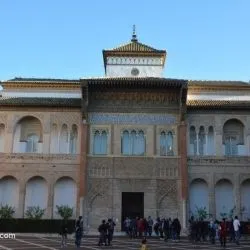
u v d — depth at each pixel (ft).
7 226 138.72
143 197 149.59
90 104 157.28
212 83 173.58
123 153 153.99
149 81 151.84
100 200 148.36
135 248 93.20
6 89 168.35
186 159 151.02
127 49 172.96
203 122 158.30
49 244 102.68
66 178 153.99
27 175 151.23
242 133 160.45
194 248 94.89
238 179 152.15
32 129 160.45
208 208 150.82
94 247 95.61
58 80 173.78
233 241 124.16
